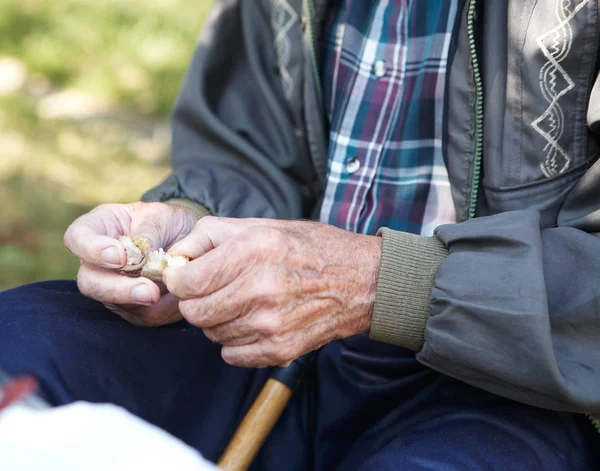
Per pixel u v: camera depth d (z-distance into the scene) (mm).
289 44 1197
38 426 750
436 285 990
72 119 2977
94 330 1021
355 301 1002
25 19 3658
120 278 1010
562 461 984
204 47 1261
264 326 958
